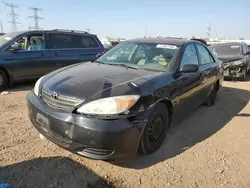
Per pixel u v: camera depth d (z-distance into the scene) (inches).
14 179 102.1
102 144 99.1
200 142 146.3
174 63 145.9
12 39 260.1
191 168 118.0
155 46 162.2
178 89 140.3
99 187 101.0
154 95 117.5
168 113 136.9
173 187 103.7
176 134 155.8
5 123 158.7
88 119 99.7
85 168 113.1
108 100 102.3
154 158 124.6
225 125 176.7
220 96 266.4
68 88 111.5
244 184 108.0
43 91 120.0
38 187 98.5
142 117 107.4
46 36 285.0
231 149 139.5
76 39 311.9
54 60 287.4
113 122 99.7
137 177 109.0
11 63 255.0
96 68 142.1
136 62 152.2
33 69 272.7
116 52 169.9
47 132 112.3
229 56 376.5
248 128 172.7
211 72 197.9
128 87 111.3
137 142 106.9
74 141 103.0
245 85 338.6
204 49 203.3
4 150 124.2
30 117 124.4
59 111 106.0
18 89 260.1
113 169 113.7
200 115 196.4
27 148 127.7
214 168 119.1
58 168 111.7
